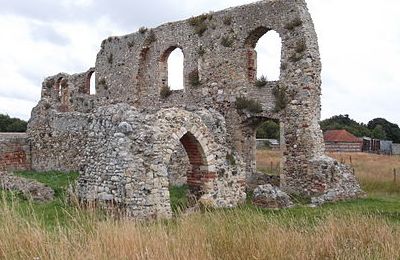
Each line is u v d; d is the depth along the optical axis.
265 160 35.00
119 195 14.51
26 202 14.93
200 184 17.19
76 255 7.27
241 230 9.23
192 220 9.64
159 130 15.37
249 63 23.25
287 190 21.28
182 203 16.61
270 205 16.97
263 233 9.01
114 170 14.83
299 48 21.16
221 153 17.61
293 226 10.22
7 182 17.73
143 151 15.02
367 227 10.12
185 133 16.25
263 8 22.52
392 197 20.56
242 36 23.20
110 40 29.92
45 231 8.33
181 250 7.59
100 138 15.86
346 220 10.72
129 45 28.48
